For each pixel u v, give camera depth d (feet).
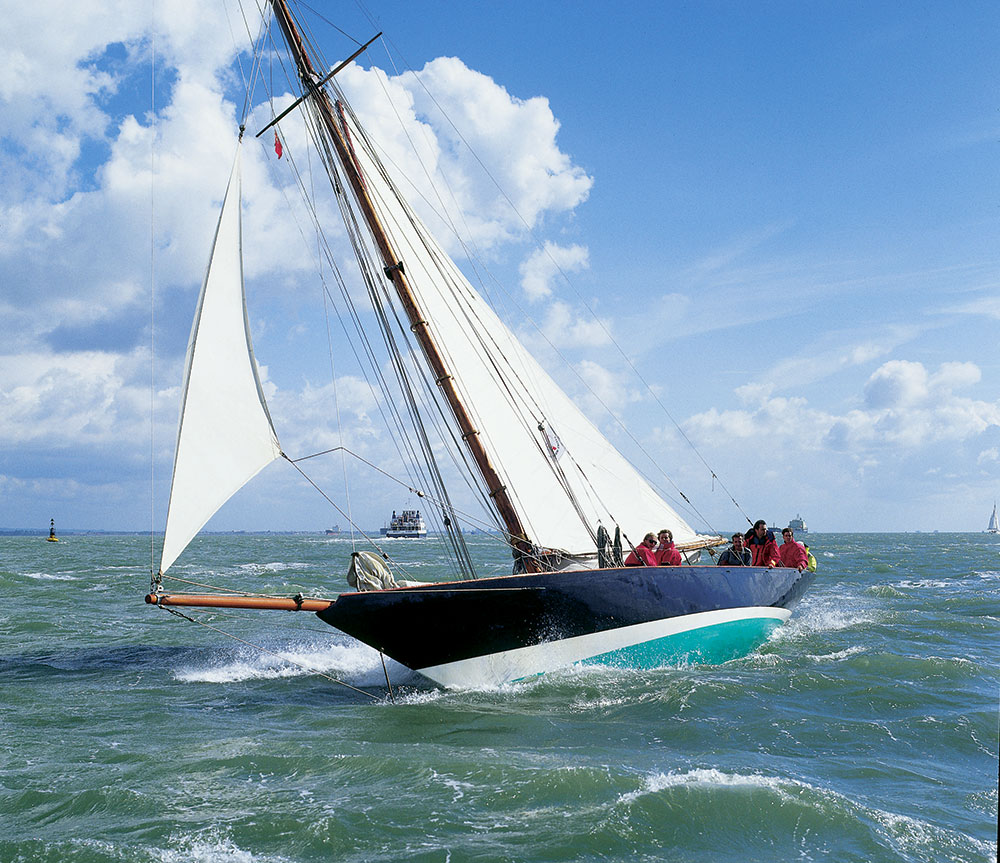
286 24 54.29
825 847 23.50
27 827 25.38
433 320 55.72
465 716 39.06
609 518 63.10
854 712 38.63
